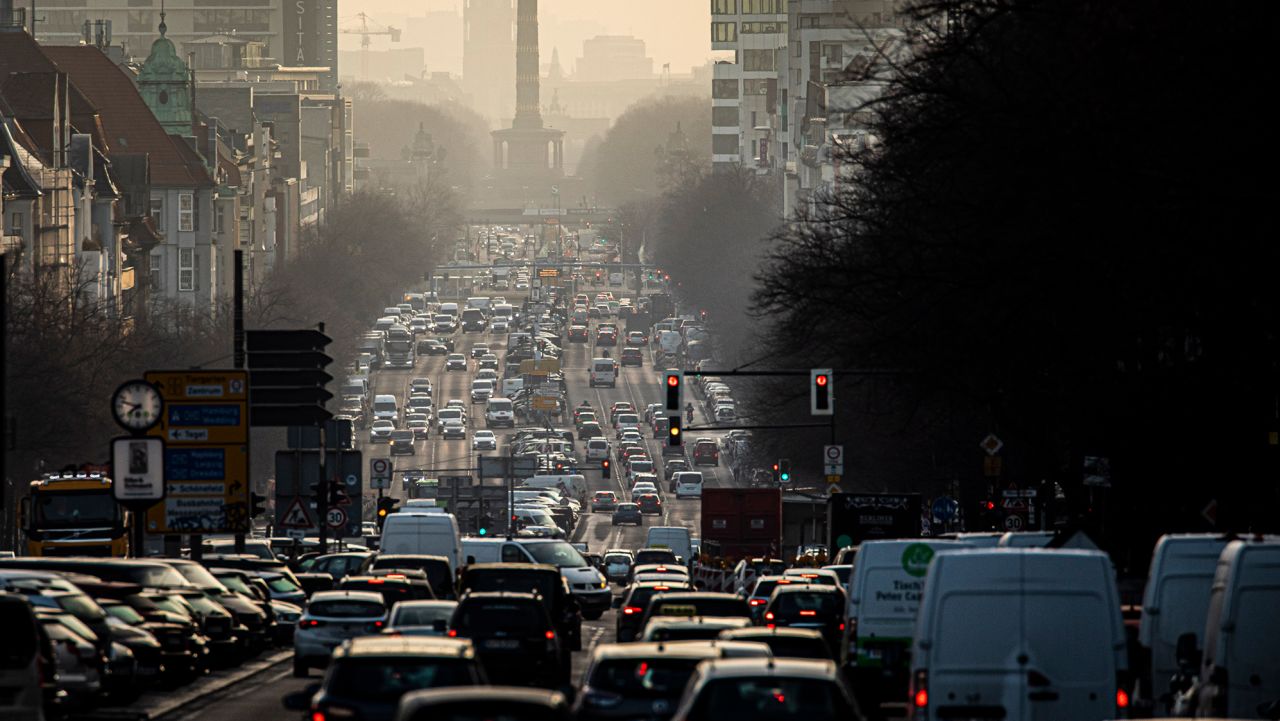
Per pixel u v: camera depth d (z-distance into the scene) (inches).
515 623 4271.7
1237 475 6156.5
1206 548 3604.8
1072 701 3097.9
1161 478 6530.5
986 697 3102.9
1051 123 4589.1
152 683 4606.3
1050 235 4869.6
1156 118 4458.7
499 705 2288.4
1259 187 4207.7
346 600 5502.0
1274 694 3083.2
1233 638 3097.9
